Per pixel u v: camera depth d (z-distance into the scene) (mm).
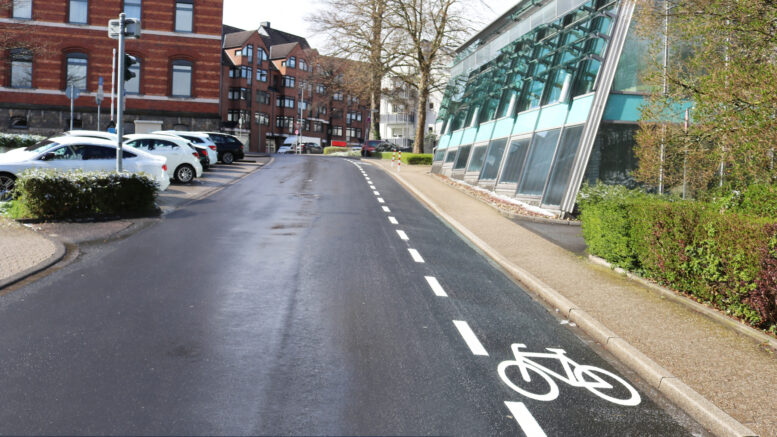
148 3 45406
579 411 4941
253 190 21844
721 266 7836
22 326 6250
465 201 21422
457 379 5422
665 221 9086
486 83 30656
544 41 22953
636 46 17453
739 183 10180
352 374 5355
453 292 8703
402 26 41125
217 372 5219
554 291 8781
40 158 16609
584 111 18031
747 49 9500
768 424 4695
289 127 97188
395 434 4281
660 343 6613
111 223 13531
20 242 10570
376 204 19391
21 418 4199
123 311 6902
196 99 46219
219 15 46281
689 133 10523
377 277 9266
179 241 11547
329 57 44125
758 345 6676
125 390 4754
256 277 8828
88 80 44812
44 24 44000
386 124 88875
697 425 4859
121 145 15695
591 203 13742
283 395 4820
